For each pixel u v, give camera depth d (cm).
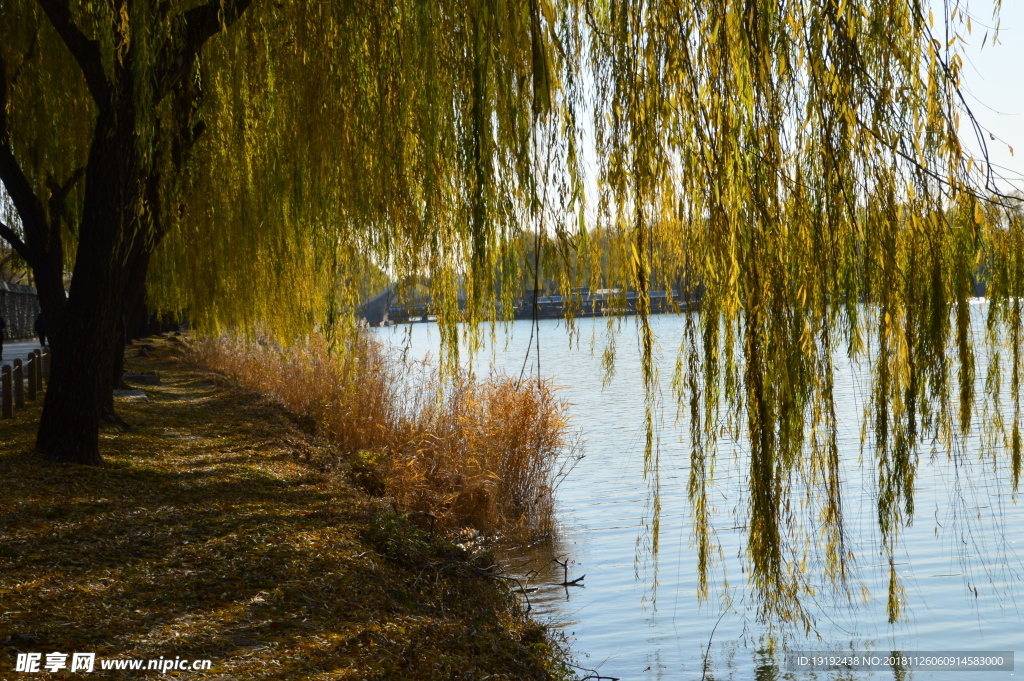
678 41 590
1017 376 593
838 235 565
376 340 1786
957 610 785
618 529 1173
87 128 1223
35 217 1234
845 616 783
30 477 865
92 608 538
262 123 958
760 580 594
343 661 504
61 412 957
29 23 1188
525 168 679
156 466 1012
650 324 629
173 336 3769
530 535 1150
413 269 788
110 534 705
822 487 602
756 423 559
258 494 930
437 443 1278
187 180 1178
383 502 1014
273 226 1066
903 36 579
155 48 839
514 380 1314
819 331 571
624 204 613
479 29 661
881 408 575
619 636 756
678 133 597
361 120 782
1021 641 709
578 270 673
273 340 1811
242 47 962
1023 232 574
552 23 655
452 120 724
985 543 966
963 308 568
